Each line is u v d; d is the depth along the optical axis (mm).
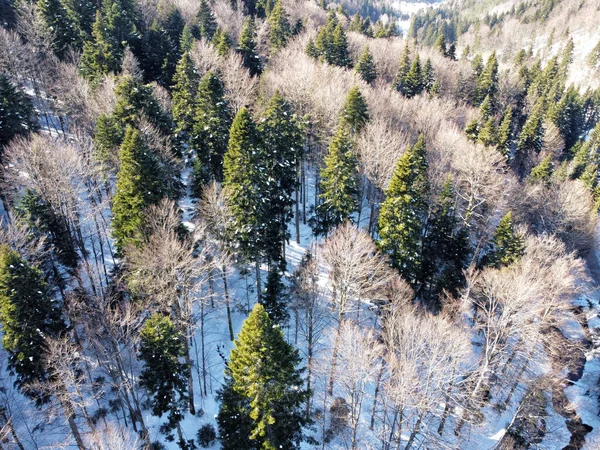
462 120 63500
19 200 36125
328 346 33438
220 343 36094
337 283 29719
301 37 73500
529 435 32250
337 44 69438
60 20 57156
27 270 24844
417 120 52094
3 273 23984
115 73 51188
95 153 38344
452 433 31922
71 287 35125
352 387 26109
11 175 34594
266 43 74062
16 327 24672
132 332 27797
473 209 46938
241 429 24969
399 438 25625
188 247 31000
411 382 24719
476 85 81188
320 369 30406
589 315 44938
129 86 40094
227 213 31875
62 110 47406
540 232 50500
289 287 36094
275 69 58344
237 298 38781
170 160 39562
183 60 48312
